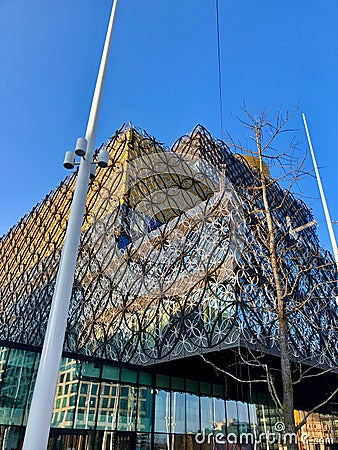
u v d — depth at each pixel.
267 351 17.11
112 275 22.27
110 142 28.50
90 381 19.14
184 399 22.31
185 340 17.95
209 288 17.72
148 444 19.72
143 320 20.02
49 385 5.21
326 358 21.28
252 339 16.23
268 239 13.17
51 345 5.48
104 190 25.50
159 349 18.72
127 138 26.30
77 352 21.72
